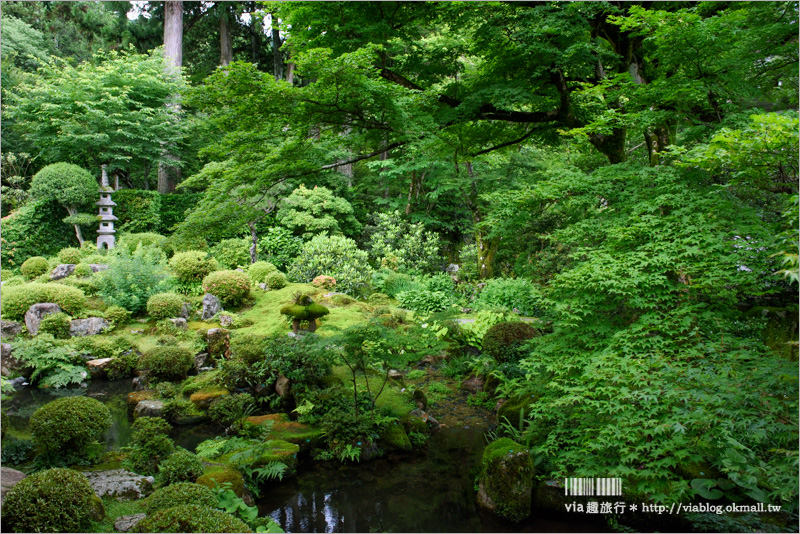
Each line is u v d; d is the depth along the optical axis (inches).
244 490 182.7
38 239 604.1
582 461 185.0
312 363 288.5
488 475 188.9
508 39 298.8
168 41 748.0
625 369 177.6
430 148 331.9
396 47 372.2
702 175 207.8
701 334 190.1
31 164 721.0
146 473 191.3
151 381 316.2
